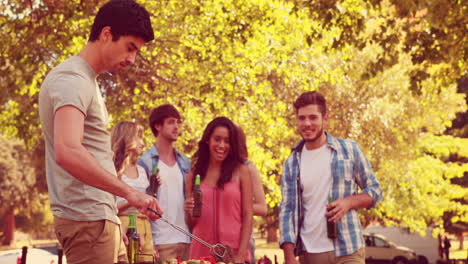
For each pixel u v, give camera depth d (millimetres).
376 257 29266
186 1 14578
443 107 24781
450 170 26281
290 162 5289
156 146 6371
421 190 25234
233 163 5379
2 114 16062
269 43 16156
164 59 15188
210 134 5402
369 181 5152
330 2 12484
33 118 16141
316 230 5082
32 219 61250
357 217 5109
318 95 5184
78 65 2988
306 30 15594
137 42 3041
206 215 5293
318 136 5156
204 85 15641
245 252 5262
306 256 5129
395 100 24781
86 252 3016
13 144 51312
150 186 6090
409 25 12586
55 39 14320
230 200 5293
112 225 3105
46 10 14383
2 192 51031
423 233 26266
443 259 29625
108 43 3004
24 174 51500
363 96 24047
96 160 2943
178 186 6270
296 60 16516
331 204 4953
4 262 10891
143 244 5750
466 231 29875
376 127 24203
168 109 6348
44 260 11117
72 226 3002
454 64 12609
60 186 3006
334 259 5016
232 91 15531
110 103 16594
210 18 14555
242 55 15828
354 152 5180
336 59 22188
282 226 5184
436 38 12219
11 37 14609
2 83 14727
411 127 24938
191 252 5348
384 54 13055
